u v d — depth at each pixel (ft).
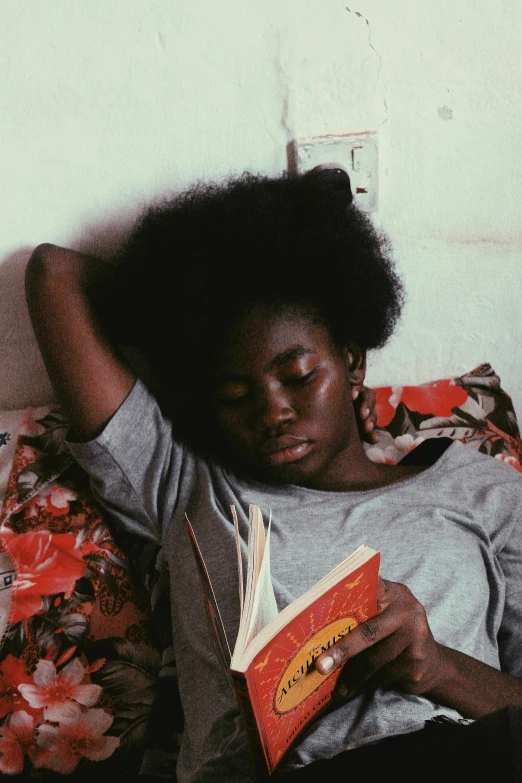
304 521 3.15
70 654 3.10
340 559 3.02
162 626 3.23
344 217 3.41
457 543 3.16
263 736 2.26
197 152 3.57
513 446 3.88
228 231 3.27
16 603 3.16
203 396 3.34
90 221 3.65
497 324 4.11
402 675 2.63
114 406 3.21
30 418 3.67
